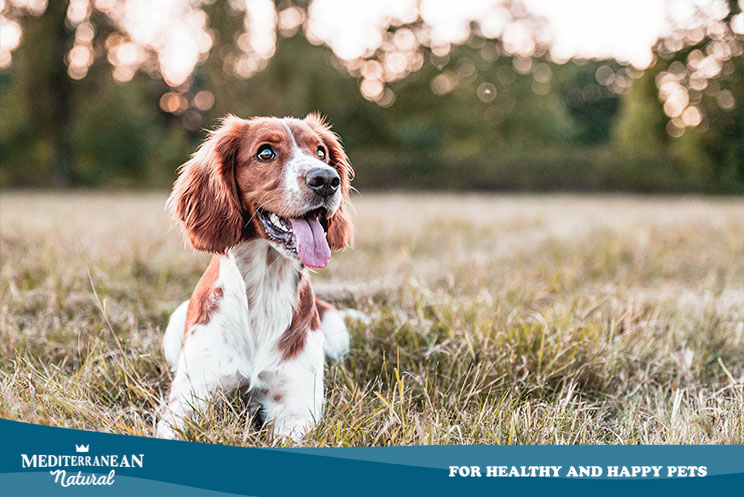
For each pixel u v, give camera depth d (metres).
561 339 3.84
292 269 3.36
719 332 4.53
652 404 3.55
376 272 6.39
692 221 11.73
